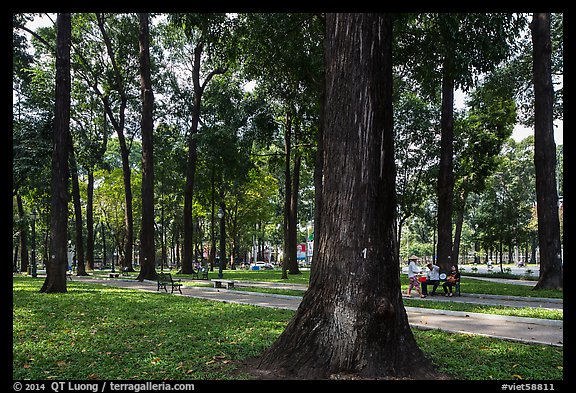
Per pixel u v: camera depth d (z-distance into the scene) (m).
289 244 35.69
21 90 29.33
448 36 16.95
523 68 25.59
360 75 6.03
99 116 39.88
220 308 12.80
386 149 6.07
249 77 24.02
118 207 55.56
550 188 19.36
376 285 5.74
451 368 6.14
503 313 11.79
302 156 35.53
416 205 38.44
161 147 40.44
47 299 14.58
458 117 34.72
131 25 33.56
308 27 20.48
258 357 6.67
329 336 5.64
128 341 7.97
